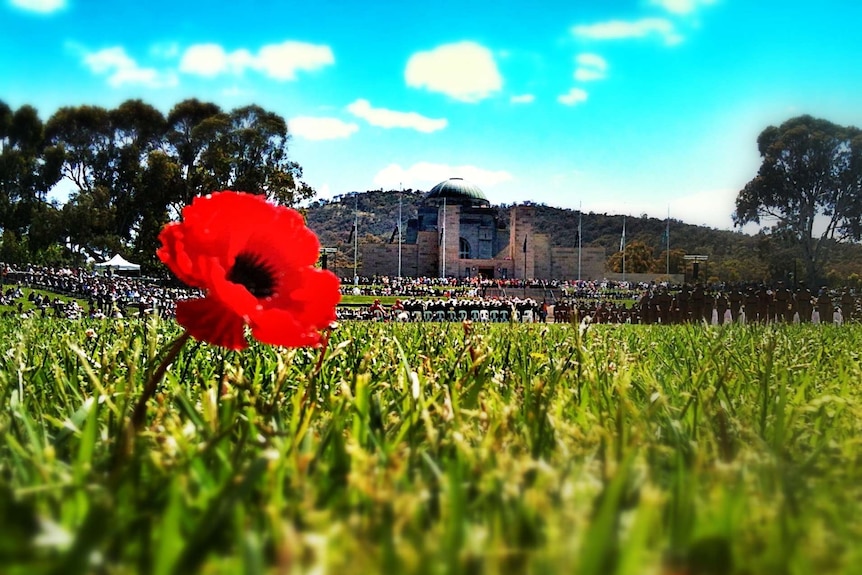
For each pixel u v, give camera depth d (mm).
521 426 2152
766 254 104312
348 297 79750
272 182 84062
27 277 72562
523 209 134250
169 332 5922
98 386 2107
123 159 100312
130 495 1303
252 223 1876
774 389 3006
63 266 104688
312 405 2111
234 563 944
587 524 914
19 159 97188
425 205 155625
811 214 97562
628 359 3840
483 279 127250
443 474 1555
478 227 142125
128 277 89250
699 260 143000
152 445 1906
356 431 1979
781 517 1061
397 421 2301
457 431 2047
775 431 1993
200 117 100938
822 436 2309
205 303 1832
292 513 1199
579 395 2785
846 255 107812
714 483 1382
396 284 115000
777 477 1421
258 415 2184
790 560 923
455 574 846
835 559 913
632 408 1960
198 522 1181
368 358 3031
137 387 2846
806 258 98062
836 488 1432
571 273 133125
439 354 4641
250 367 3691
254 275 1905
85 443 1712
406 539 1043
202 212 1858
